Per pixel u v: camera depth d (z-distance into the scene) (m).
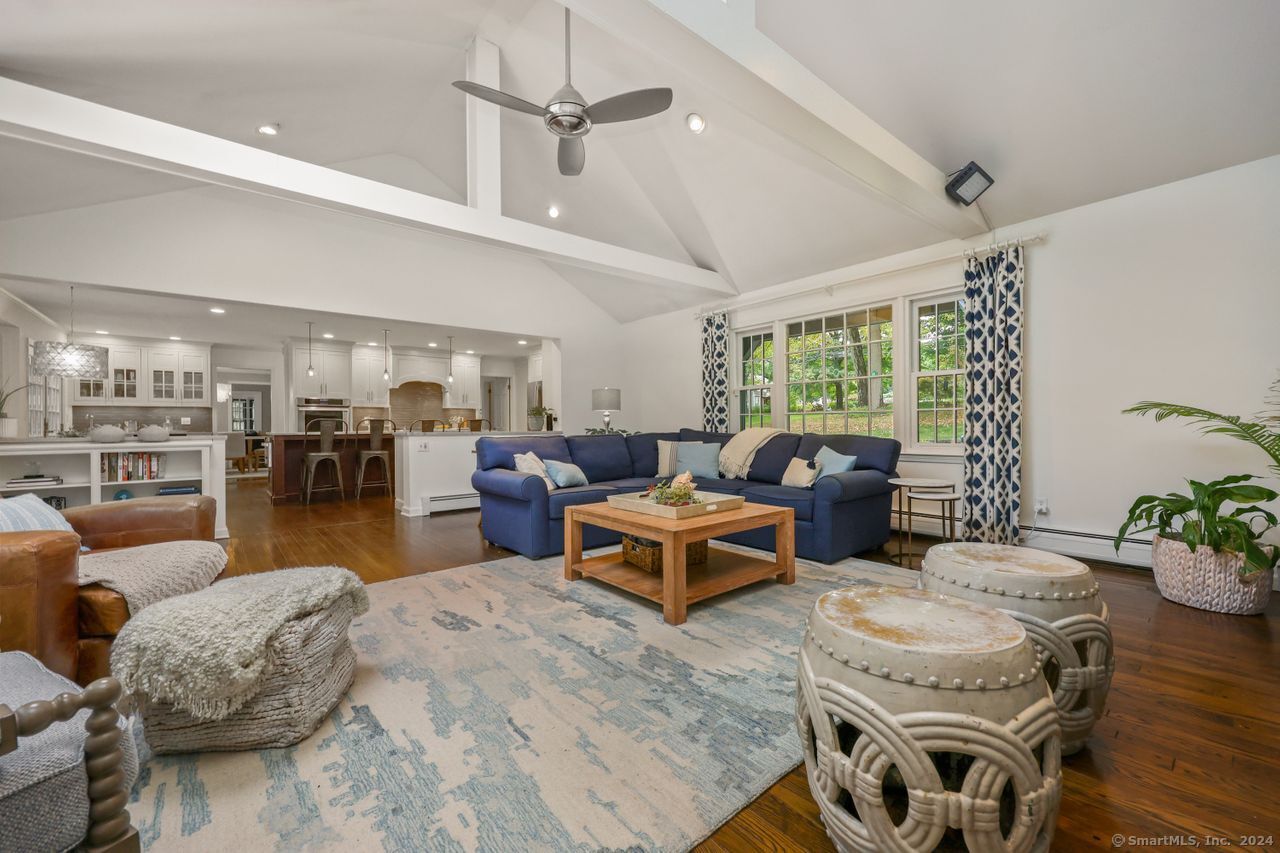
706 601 2.81
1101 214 3.51
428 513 5.74
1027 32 2.76
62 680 1.06
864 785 1.00
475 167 3.82
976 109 3.20
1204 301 3.14
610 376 7.54
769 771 1.44
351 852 1.17
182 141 2.68
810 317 5.38
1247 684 1.90
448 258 6.09
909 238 4.41
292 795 1.35
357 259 5.44
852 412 5.05
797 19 2.94
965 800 0.93
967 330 4.06
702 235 5.36
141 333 7.78
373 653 2.18
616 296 7.02
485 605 2.76
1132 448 3.40
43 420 6.34
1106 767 1.46
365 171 5.74
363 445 7.85
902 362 4.61
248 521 5.31
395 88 4.23
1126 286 3.41
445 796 1.34
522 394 11.18
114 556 2.03
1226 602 2.57
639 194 5.26
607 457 5.01
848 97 3.29
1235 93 2.73
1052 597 1.42
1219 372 3.10
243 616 1.52
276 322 7.46
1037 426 3.79
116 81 2.88
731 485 4.32
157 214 4.35
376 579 3.25
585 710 1.74
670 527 2.56
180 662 1.42
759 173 4.38
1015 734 0.95
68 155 3.15
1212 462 3.13
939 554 1.67
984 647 1.01
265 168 2.92
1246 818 1.26
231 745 1.53
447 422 10.08
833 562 3.53
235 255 4.73
